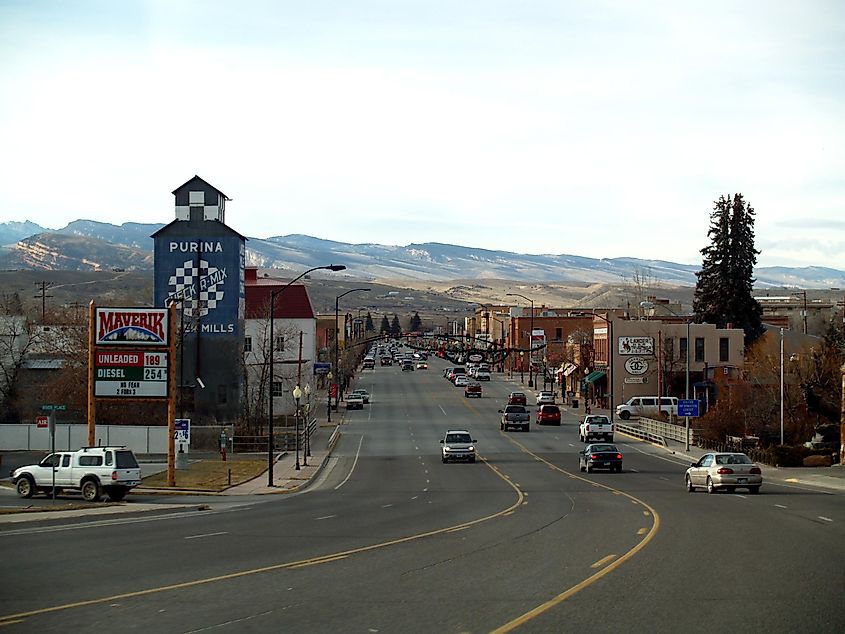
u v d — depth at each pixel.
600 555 19.77
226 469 50.69
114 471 37.41
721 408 67.56
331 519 29.17
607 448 49.47
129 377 43.12
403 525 26.97
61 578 17.72
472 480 45.25
